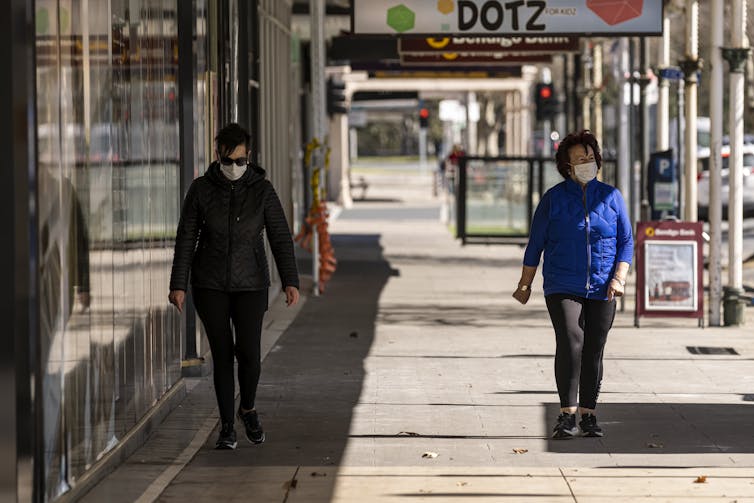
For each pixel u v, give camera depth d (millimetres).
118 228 19422
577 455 20031
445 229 79875
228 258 20031
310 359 30000
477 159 66062
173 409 23641
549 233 21281
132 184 20578
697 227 35656
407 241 70000
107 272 18641
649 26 36625
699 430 21891
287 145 54969
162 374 23047
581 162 20984
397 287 46812
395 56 62406
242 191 20109
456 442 21016
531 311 39844
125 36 20078
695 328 35812
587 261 21016
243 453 20250
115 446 19219
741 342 32812
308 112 83125
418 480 18422
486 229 74250
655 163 41500
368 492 17734
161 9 23438
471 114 121062
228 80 30844
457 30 36938
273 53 48531
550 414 23328
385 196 128625
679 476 18609
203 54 27312
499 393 25500
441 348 31766
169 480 18344
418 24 36938
